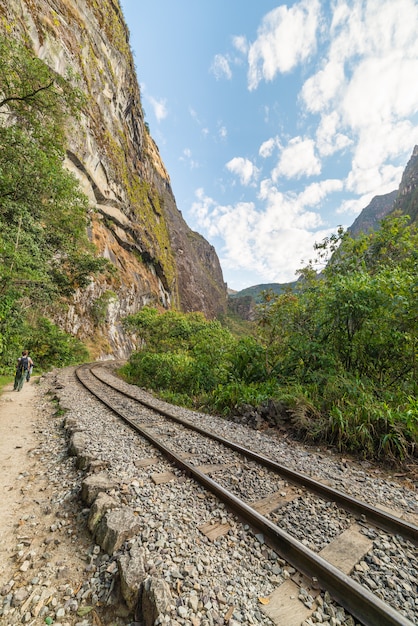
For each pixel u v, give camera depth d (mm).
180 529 2730
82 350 30875
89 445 4645
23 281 11438
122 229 53688
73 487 3506
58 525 2840
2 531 2766
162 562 2242
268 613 1896
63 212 16125
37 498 3352
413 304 5984
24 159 8781
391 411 5047
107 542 2420
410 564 2420
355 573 2295
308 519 3023
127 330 31031
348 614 1915
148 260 65688
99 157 43719
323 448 5348
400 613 1931
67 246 19203
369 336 6895
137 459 4352
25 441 5281
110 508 2836
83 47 41000
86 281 26438
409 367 6586
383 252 8414
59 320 30812
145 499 3180
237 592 2057
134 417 6996
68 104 9203
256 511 2891
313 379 7121
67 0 39375
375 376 6914
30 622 1836
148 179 81375
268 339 9641
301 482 3783
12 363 14875
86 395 9758
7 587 2102
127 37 64500
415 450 4582
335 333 7438
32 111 8922
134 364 18000
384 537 2752
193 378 11766
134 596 1913
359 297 6582
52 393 10047
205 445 5141
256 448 5117
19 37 20906
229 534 2723
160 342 23500
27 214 12016
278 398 6957
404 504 3404
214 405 8633
